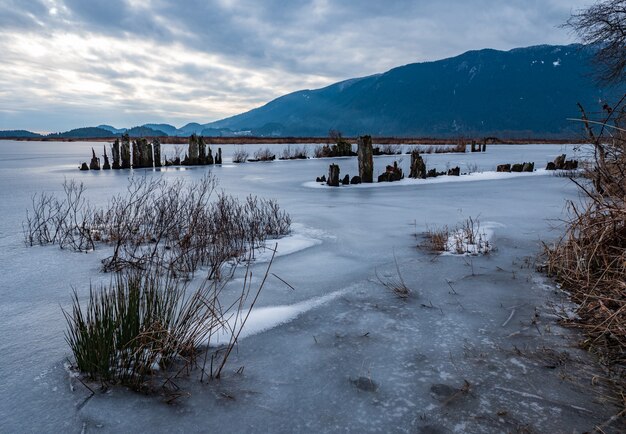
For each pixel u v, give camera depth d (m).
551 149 41.81
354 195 11.36
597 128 4.20
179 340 2.74
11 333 3.09
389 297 3.92
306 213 8.46
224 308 3.60
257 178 15.92
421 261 5.08
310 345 2.97
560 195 11.01
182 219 6.62
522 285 4.18
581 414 2.15
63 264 4.91
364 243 6.00
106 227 6.73
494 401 2.27
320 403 2.28
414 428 2.06
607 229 3.96
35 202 9.55
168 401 2.26
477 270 4.68
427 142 57.19
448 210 8.78
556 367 2.62
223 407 2.23
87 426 2.05
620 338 2.85
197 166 22.12
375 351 2.88
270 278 4.46
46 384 2.42
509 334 3.11
